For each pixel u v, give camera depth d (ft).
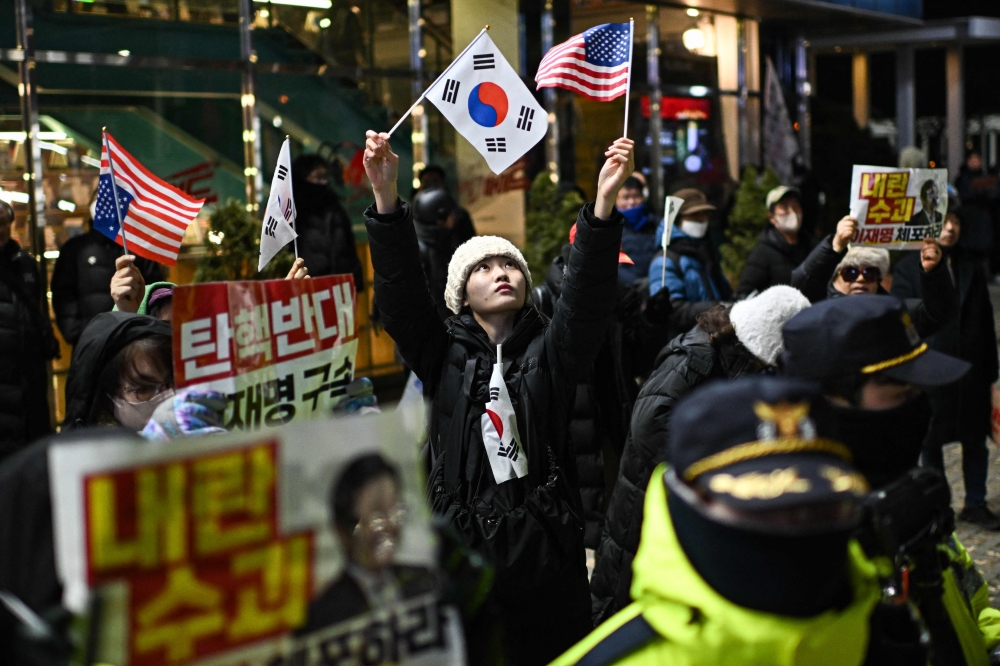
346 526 9.93
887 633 12.53
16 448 41.50
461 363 23.31
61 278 47.19
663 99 94.22
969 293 43.16
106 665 8.88
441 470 22.67
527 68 81.87
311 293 17.95
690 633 10.98
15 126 55.67
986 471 44.39
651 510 11.65
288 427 9.64
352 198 70.03
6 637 9.71
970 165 128.77
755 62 104.99
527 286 24.07
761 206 84.48
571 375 23.21
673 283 45.34
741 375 24.07
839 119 133.59
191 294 16.35
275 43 65.77
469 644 12.25
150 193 31.48
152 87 60.44
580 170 86.33
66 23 56.95
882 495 13.29
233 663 9.34
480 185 76.33
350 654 9.91
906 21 114.73
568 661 11.97
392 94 71.97
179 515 9.09
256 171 65.00
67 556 8.71
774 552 10.30
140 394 18.58
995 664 14.87
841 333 14.19
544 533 21.75
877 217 36.40
